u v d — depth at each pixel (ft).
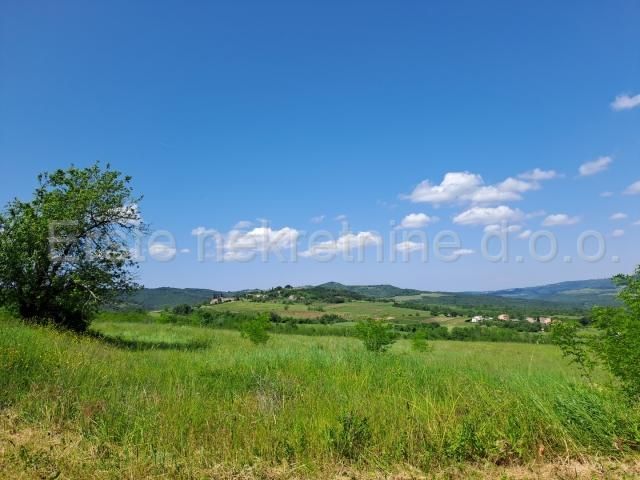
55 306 72.90
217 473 16.63
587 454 17.88
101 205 73.00
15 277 68.39
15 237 67.97
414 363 39.68
